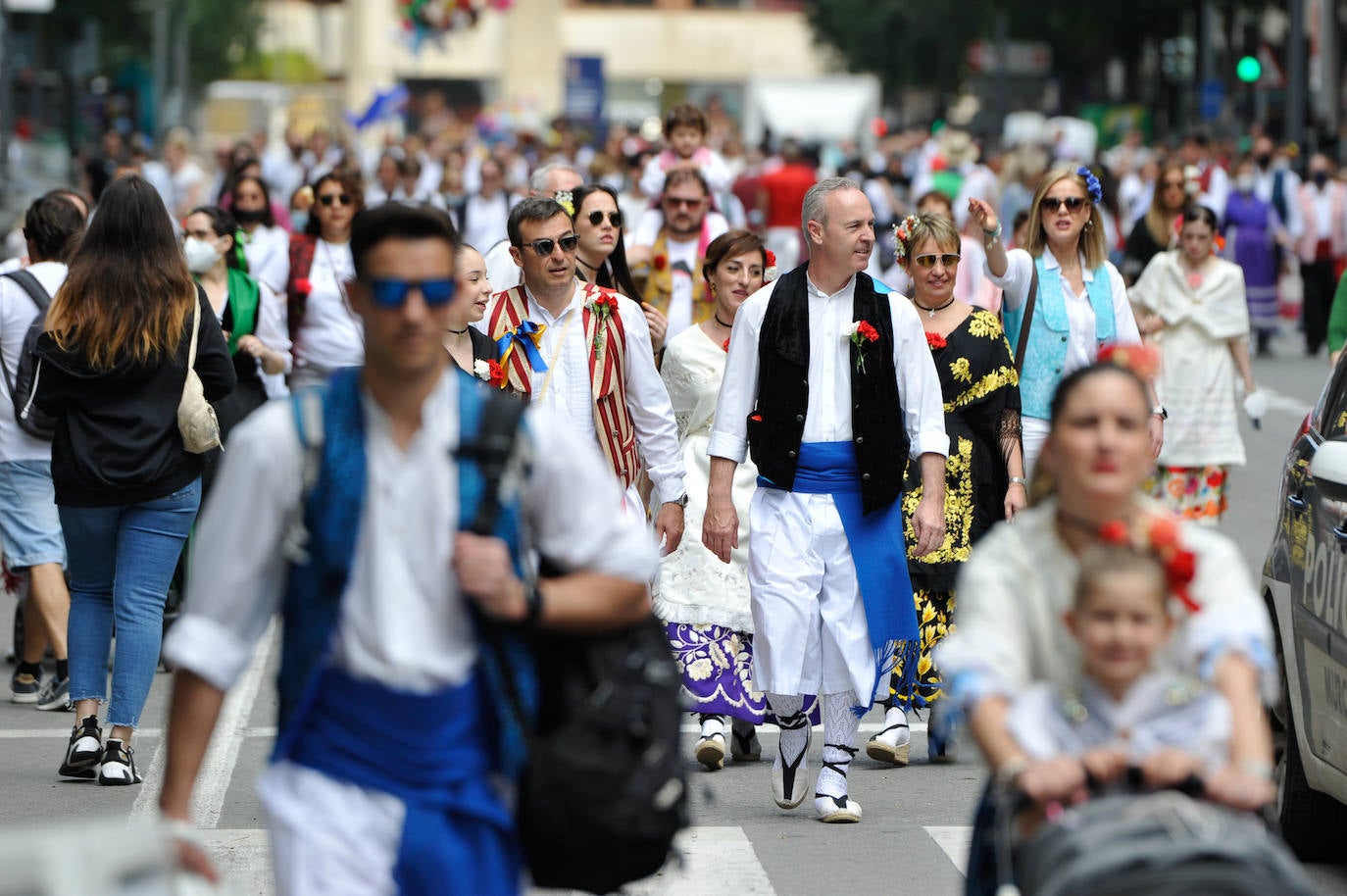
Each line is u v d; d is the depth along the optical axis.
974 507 26.89
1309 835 21.55
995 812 13.47
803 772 23.97
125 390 24.50
